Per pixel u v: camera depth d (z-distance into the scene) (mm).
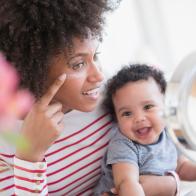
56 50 718
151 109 932
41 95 769
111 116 993
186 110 714
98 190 979
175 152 983
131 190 859
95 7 742
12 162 871
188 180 1040
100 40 780
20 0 692
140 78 945
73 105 819
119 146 935
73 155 932
